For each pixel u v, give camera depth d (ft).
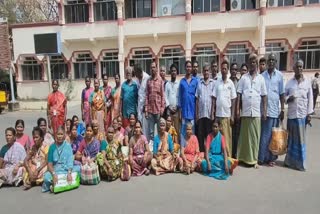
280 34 53.16
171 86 20.11
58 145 16.25
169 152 18.13
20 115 49.65
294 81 17.72
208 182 15.98
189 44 54.70
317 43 51.93
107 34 58.80
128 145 18.35
